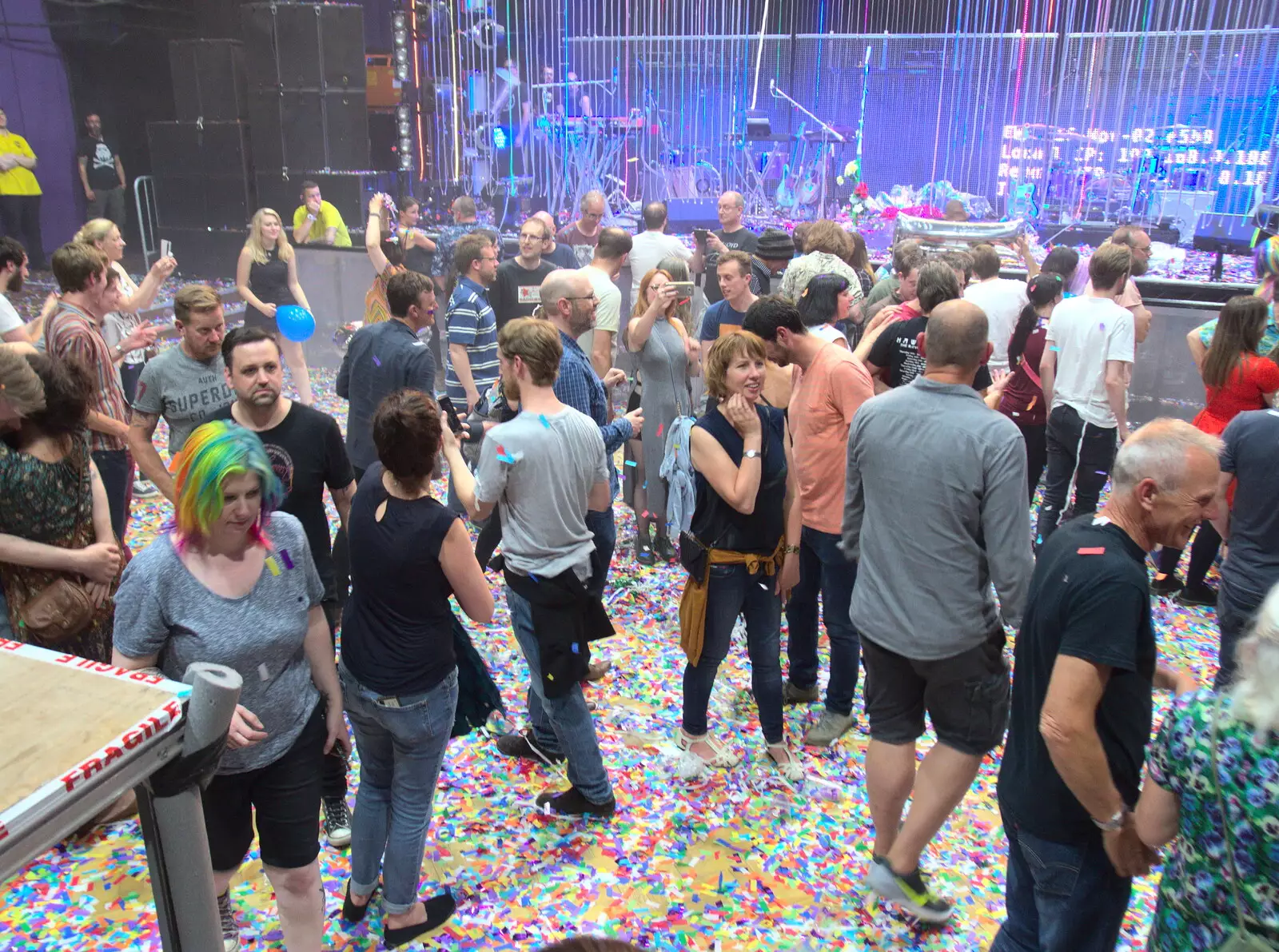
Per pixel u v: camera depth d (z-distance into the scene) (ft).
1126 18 51.60
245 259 25.48
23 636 9.50
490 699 9.01
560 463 9.57
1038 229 45.96
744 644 15.06
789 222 47.03
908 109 51.11
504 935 8.99
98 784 4.43
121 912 9.15
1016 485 8.06
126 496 13.44
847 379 11.03
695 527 10.57
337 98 37.09
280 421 9.85
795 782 11.48
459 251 17.97
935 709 8.75
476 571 8.08
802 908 9.50
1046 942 7.08
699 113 52.19
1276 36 44.68
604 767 10.84
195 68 38.50
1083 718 6.31
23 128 45.29
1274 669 4.78
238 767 7.23
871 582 8.90
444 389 29.09
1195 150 45.80
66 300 12.88
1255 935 4.90
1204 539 16.20
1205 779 5.04
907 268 17.60
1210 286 24.00
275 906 9.27
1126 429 16.55
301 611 7.48
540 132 49.29
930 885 9.81
